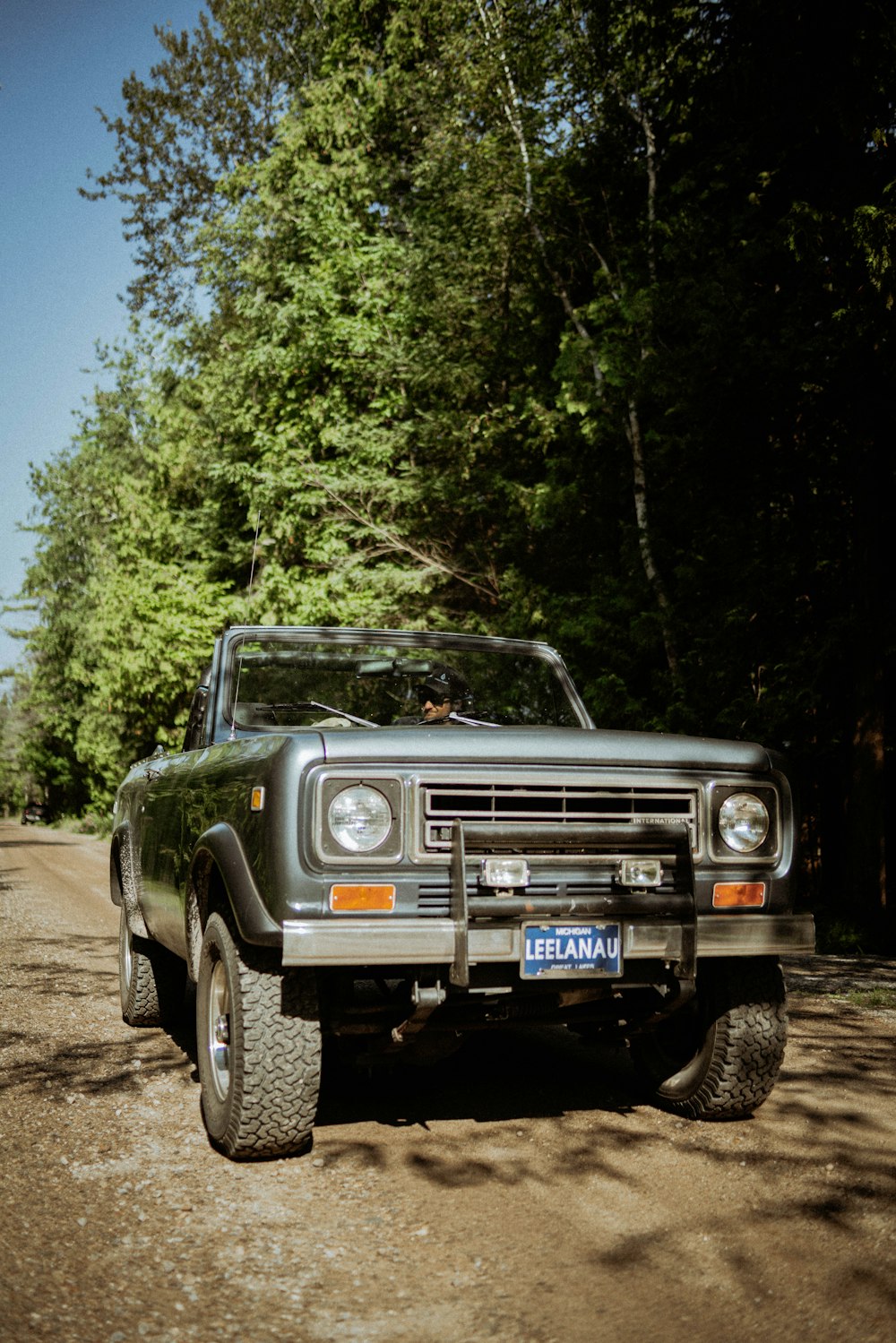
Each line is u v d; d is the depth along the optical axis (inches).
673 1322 112.3
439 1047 174.1
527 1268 125.0
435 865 151.6
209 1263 126.4
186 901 185.2
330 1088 201.8
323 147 863.1
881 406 461.7
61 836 1812.3
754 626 512.1
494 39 685.3
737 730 505.0
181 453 1073.5
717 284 476.1
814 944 167.8
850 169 459.8
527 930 151.3
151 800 230.4
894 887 549.3
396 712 217.2
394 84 826.8
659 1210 141.9
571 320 714.8
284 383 821.2
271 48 1155.9
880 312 434.6
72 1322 112.0
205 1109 170.7
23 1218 139.6
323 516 778.8
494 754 155.6
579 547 669.9
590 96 682.2
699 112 531.5
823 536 513.7
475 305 730.2
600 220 697.6
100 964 357.4
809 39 452.8
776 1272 123.8
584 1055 226.7
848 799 486.6
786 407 490.3
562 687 229.0
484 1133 173.9
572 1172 155.9
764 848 169.6
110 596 1037.2
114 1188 150.6
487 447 700.0
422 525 763.4
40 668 2161.7
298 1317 113.4
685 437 512.1
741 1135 172.1
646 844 158.6
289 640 218.4
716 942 161.0
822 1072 209.5
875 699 471.5
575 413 643.5
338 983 164.7
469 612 741.3
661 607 545.3
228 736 204.4
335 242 803.4
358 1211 141.9
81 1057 224.8
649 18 541.3
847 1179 152.4
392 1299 117.5
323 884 147.5
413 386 764.6
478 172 692.1
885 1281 121.6
